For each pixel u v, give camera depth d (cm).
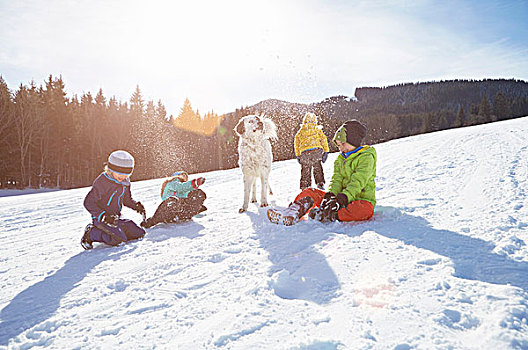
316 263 229
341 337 142
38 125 3466
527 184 379
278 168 1134
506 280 180
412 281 187
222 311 176
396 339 137
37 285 238
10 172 3198
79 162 4044
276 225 347
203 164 5503
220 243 305
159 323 170
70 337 164
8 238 421
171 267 254
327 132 2662
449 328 142
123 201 374
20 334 170
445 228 276
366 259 226
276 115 2675
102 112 4438
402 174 551
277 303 179
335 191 363
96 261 284
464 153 657
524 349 124
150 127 4988
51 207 702
